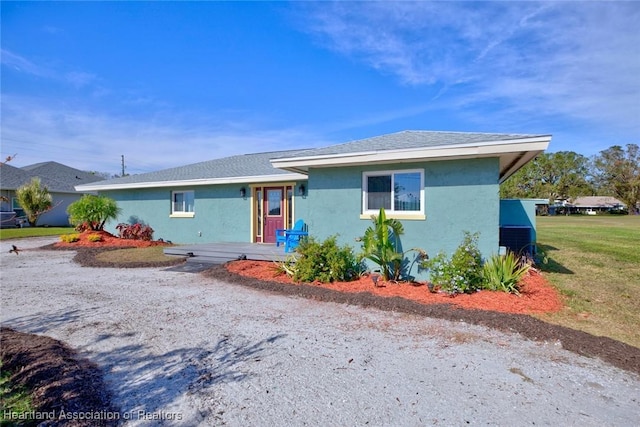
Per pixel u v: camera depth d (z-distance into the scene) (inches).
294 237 404.2
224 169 602.9
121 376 137.0
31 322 202.4
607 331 187.6
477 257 263.1
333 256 296.4
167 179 590.6
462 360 151.0
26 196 896.3
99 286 297.9
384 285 275.3
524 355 156.1
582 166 2546.8
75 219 624.7
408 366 145.5
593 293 265.0
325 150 357.4
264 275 321.4
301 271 299.3
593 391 126.5
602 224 1284.4
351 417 110.0
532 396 122.6
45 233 779.4
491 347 164.9
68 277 339.0
